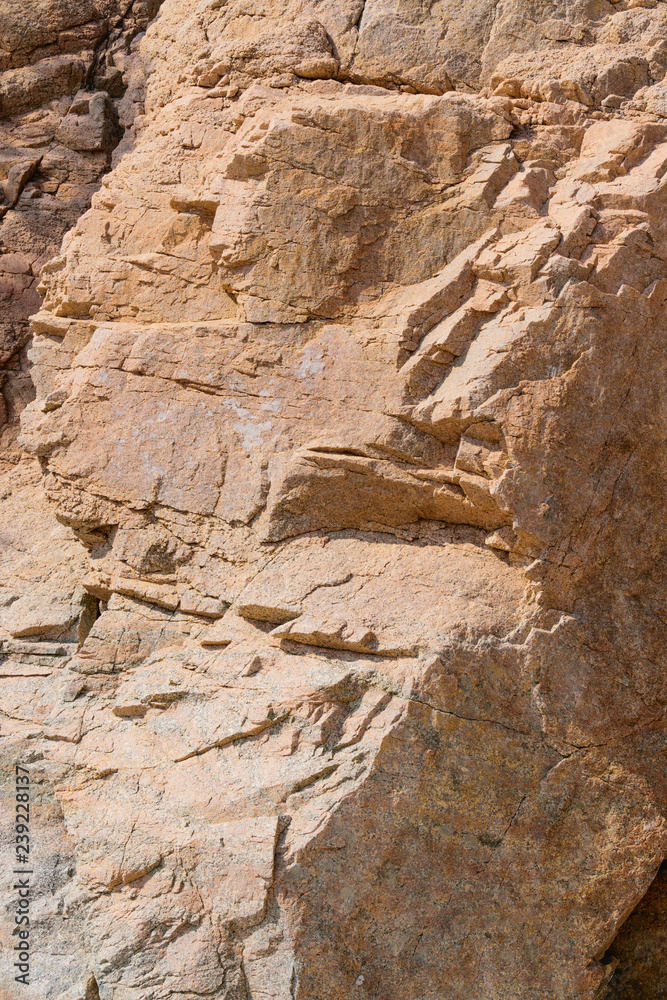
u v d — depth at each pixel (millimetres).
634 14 7039
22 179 9125
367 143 6555
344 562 6293
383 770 5629
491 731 5801
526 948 5730
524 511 5934
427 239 6555
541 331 5980
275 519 6430
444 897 5695
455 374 6199
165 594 6699
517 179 6516
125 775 6008
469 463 6008
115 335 6934
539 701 5863
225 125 7285
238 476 6574
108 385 6898
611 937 5805
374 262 6613
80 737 6273
